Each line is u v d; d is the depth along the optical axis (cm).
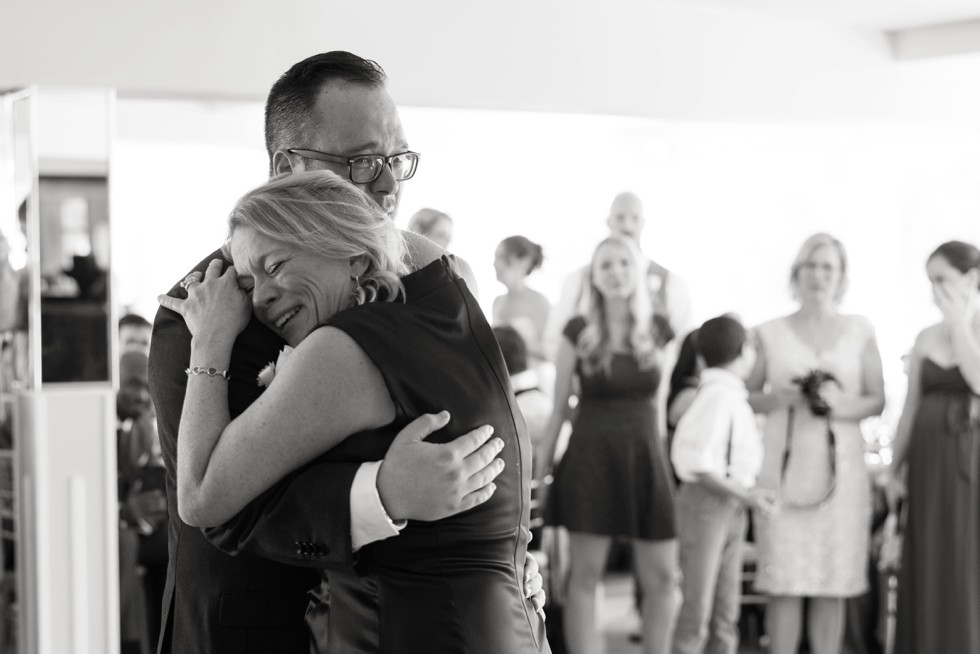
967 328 490
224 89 395
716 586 478
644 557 464
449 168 433
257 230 163
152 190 385
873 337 495
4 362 378
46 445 371
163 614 195
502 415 161
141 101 384
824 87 502
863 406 489
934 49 505
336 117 190
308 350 153
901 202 512
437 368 156
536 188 446
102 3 377
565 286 450
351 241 163
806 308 486
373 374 153
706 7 475
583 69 454
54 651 374
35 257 371
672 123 471
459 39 434
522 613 158
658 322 461
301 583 186
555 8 448
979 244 534
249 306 171
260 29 400
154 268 385
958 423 492
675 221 468
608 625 463
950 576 496
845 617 504
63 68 372
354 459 155
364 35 418
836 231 499
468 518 154
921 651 498
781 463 482
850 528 488
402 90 426
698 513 471
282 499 155
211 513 156
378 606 153
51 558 374
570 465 455
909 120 517
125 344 383
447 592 152
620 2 459
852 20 496
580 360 452
